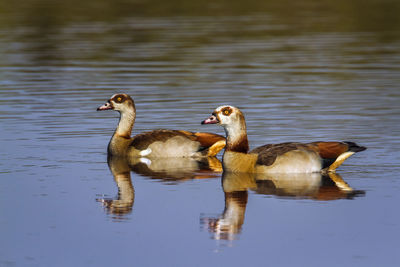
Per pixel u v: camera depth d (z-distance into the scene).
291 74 29.42
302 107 23.41
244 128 16.98
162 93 26.00
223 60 32.72
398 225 12.96
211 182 16.06
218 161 18.59
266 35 39.91
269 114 22.47
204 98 25.03
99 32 41.31
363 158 17.62
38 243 12.48
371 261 11.56
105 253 12.02
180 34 40.34
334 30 41.53
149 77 29.08
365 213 13.59
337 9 49.28
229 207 14.13
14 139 19.97
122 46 36.72
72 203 14.55
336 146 16.58
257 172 16.66
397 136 19.53
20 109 23.62
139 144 19.12
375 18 45.28
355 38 38.72
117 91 26.42
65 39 39.03
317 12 48.31
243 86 27.03
